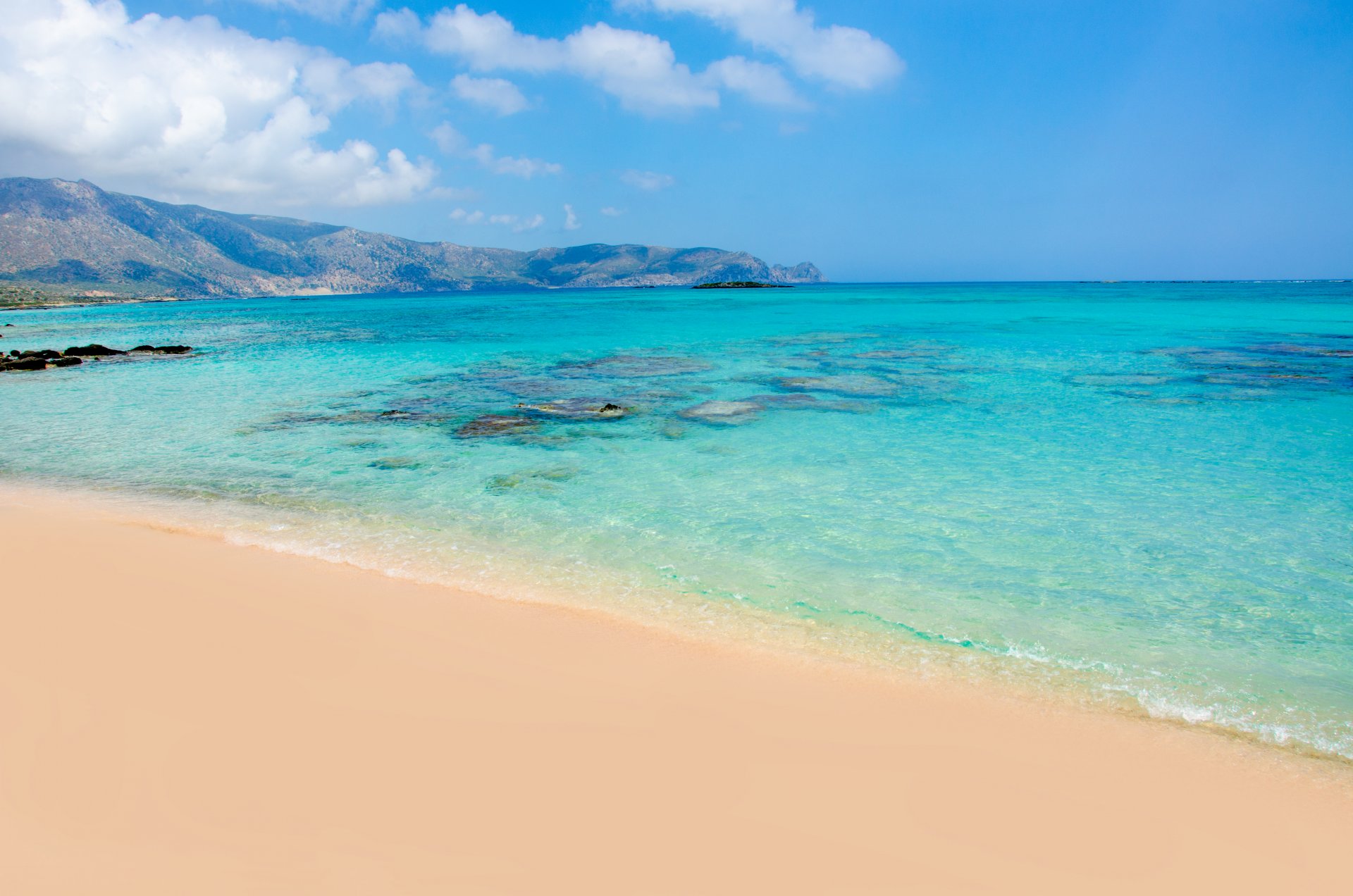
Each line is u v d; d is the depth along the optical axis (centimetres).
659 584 743
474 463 1253
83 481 1149
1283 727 504
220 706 499
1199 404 1720
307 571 765
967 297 9819
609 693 527
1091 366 2447
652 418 1636
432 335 4306
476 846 372
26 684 525
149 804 396
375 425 1587
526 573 767
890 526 927
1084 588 739
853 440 1412
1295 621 670
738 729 486
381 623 639
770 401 1838
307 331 5088
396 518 961
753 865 365
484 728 479
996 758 462
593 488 1100
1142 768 455
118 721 478
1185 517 952
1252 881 364
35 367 2833
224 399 1988
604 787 422
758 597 714
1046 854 380
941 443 1380
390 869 354
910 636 634
